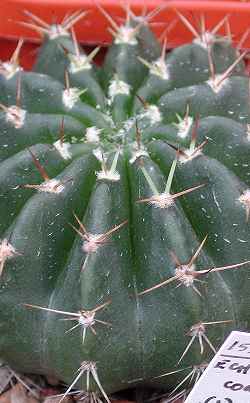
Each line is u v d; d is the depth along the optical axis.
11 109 0.22
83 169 0.21
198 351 0.21
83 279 0.20
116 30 0.27
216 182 0.21
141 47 0.26
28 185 0.21
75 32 0.32
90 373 0.22
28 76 0.24
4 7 0.32
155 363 0.22
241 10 0.31
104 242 0.20
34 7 0.31
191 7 0.31
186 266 0.20
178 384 0.23
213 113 0.23
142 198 0.21
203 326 0.21
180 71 0.25
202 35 0.26
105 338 0.21
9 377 0.25
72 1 0.31
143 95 0.24
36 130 0.22
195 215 0.21
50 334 0.21
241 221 0.21
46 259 0.21
